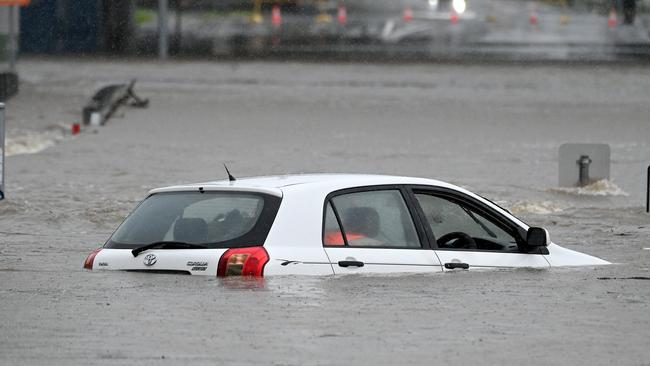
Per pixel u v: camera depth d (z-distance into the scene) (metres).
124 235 35.97
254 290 32.31
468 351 26.34
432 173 84.00
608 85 157.75
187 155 93.62
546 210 65.19
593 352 26.39
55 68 178.62
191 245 34.22
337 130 113.12
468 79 163.50
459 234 36.56
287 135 109.06
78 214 59.72
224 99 139.12
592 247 50.00
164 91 147.88
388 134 110.31
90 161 88.31
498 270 36.62
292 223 33.53
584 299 32.91
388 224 35.06
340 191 34.50
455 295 32.72
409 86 154.62
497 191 74.19
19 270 38.78
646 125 119.56
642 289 34.75
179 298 31.52
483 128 115.94
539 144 103.81
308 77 165.25
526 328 28.92
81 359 25.17
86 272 35.81
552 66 180.25
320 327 28.44
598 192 73.69
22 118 122.44
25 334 27.66
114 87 134.00
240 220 33.94
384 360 25.36
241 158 92.62
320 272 33.41
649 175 64.56
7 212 59.88
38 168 83.75
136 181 77.56
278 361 25.12
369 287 33.09
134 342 26.81
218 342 26.83
